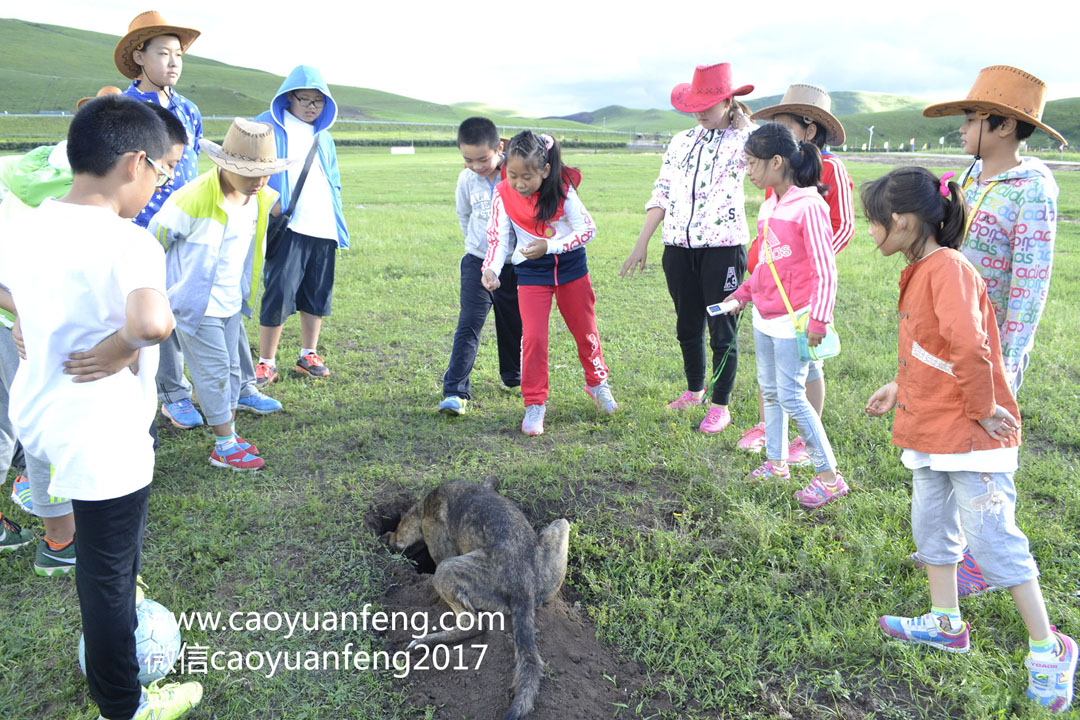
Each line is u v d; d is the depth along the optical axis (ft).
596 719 9.88
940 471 10.30
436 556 13.42
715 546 13.23
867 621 11.23
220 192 14.73
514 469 16.12
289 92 19.72
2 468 13.62
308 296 21.13
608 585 12.34
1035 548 12.96
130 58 17.79
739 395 20.10
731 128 16.93
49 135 266.57
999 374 9.99
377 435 18.01
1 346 12.57
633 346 25.08
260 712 10.09
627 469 15.94
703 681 10.56
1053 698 9.80
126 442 8.45
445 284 33.42
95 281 7.83
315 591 12.35
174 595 11.84
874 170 115.55
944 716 9.87
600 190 88.63
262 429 18.17
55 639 10.99
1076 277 35.40
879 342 24.58
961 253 10.65
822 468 14.32
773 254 13.89
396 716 10.04
